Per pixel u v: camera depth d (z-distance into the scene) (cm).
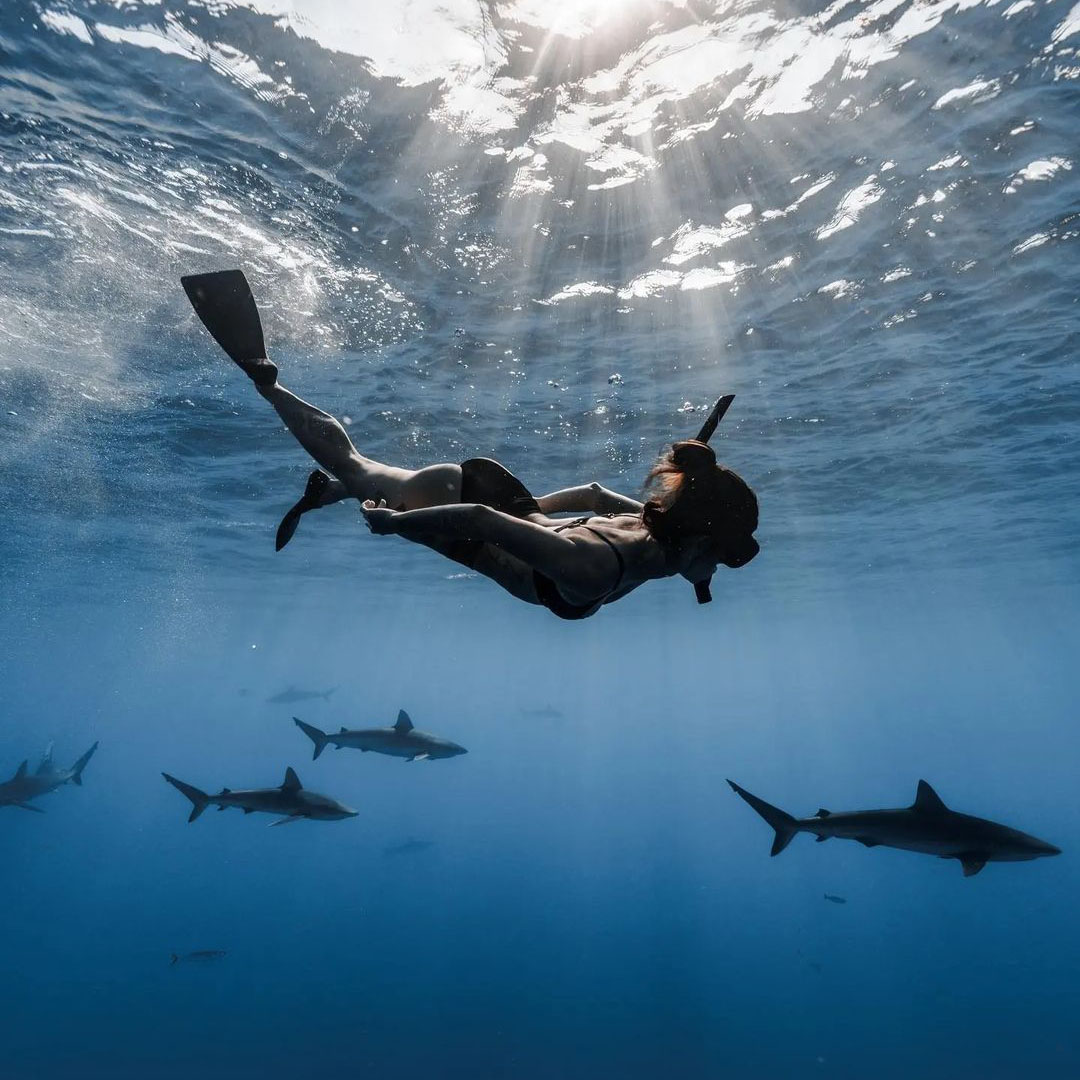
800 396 1244
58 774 1619
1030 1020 3130
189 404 1189
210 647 5916
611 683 12838
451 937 4534
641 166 787
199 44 654
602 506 239
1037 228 823
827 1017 3275
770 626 4891
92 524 2053
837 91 717
